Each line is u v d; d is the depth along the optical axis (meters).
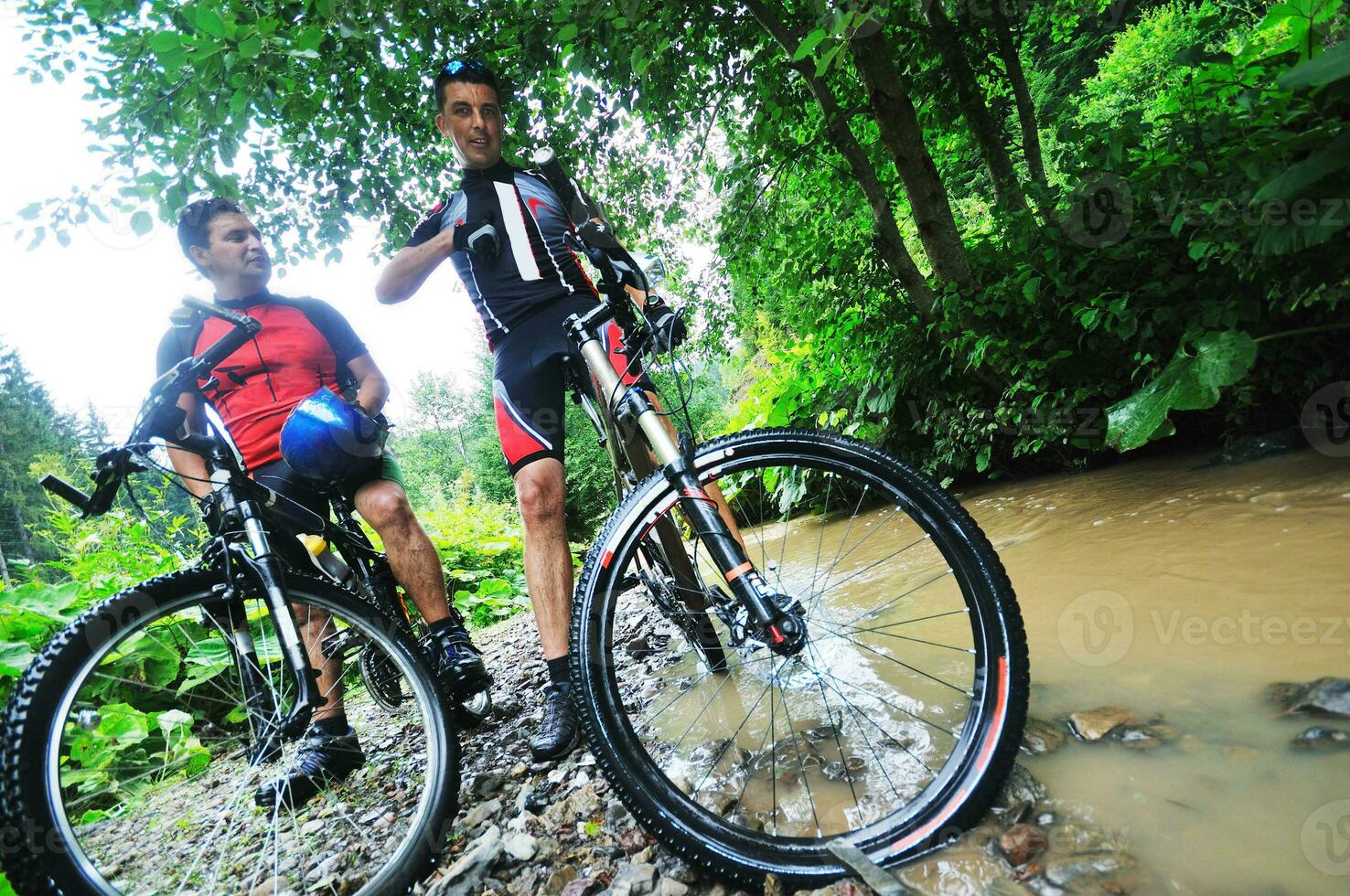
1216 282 2.54
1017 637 1.06
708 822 1.05
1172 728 1.08
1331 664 1.12
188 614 1.25
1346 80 1.93
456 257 1.81
